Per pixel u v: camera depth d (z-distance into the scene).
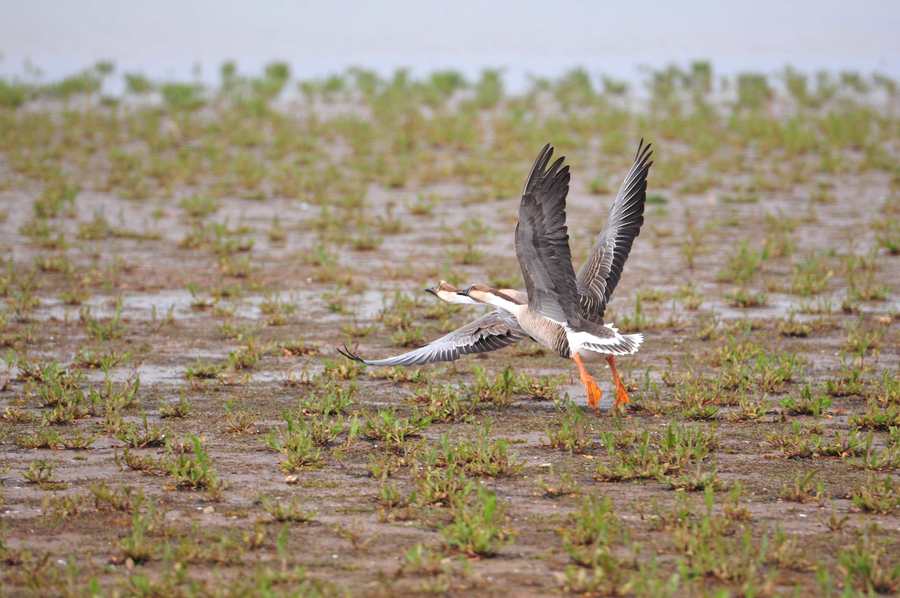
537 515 8.87
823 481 9.65
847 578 7.46
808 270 18.00
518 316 11.54
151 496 9.29
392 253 19.81
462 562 7.96
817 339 14.58
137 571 7.82
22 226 21.14
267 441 10.68
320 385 12.66
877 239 19.83
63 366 13.36
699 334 14.63
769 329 15.02
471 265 18.95
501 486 9.53
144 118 35.12
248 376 12.88
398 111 37.53
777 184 25.83
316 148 30.67
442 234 21.36
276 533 8.51
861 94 42.12
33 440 10.53
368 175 27.05
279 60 53.97
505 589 7.52
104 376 13.02
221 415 11.60
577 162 29.16
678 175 27.00
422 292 17.08
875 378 12.79
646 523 8.66
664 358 13.79
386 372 13.14
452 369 13.38
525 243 10.61
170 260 19.16
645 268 18.77
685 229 21.78
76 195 24.45
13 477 9.71
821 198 24.34
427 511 8.95
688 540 8.10
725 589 7.34
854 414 11.53
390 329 15.25
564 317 11.09
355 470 9.98
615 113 36.22
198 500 9.21
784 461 10.17
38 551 8.16
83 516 8.80
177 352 14.09
